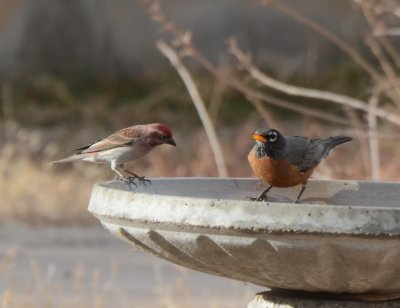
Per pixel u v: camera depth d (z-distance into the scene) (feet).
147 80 101.04
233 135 82.23
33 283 43.34
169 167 64.85
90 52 104.32
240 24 103.35
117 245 55.67
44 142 83.82
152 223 18.03
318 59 100.42
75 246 54.85
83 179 66.85
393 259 17.48
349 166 46.68
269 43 102.73
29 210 62.28
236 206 17.26
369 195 22.94
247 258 17.98
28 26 103.60
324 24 100.68
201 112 35.65
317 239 17.07
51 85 98.27
